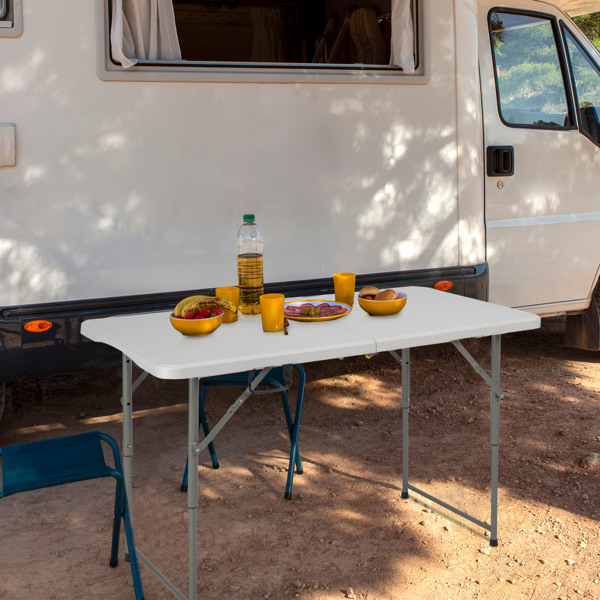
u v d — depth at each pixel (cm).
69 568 292
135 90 362
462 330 275
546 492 349
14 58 340
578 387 492
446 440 409
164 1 371
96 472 247
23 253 352
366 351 257
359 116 411
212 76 374
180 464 383
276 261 403
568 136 495
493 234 471
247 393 248
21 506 342
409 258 436
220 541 310
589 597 270
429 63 426
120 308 372
